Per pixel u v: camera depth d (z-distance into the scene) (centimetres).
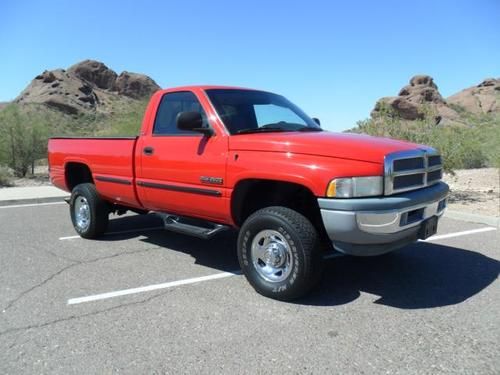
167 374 305
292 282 415
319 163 398
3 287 476
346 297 439
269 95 586
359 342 347
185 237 696
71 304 428
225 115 491
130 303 429
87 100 7456
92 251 615
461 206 920
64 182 718
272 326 376
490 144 1592
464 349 335
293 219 411
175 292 457
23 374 307
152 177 546
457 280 487
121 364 319
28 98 7000
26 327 379
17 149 1617
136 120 1791
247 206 478
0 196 1108
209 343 348
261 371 307
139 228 759
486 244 637
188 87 531
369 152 395
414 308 412
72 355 332
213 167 470
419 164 432
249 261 450
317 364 315
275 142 429
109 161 612
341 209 383
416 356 325
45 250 621
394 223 390
